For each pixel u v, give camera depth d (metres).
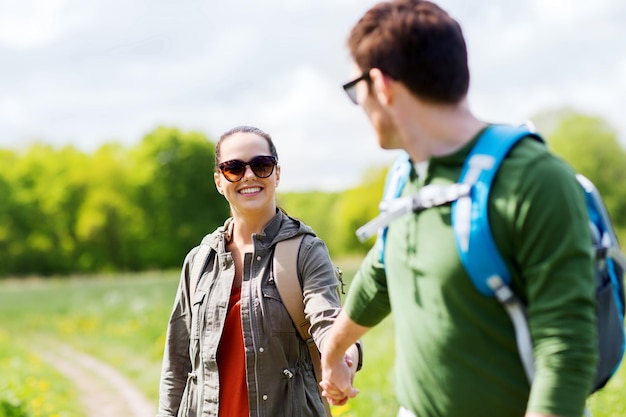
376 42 2.14
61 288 45.84
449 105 2.13
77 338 20.36
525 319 1.99
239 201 3.53
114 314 24.52
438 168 2.12
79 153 96.00
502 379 2.06
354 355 3.26
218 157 3.62
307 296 3.37
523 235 1.96
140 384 12.69
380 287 2.45
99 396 11.81
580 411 1.88
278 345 3.37
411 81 2.11
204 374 3.45
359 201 88.44
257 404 3.33
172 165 87.38
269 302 3.39
